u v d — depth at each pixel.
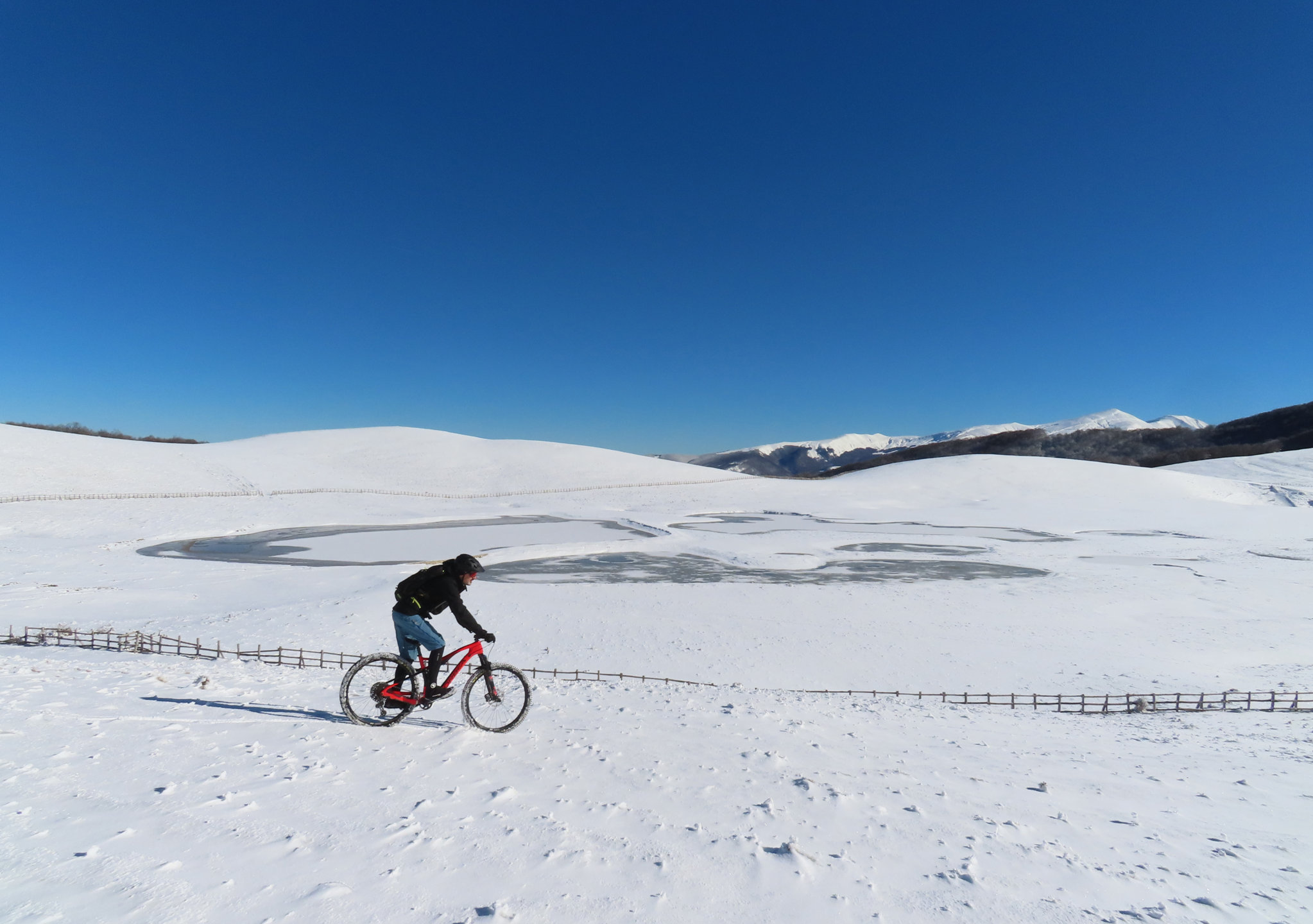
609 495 74.62
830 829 4.17
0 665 7.69
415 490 72.38
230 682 7.70
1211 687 17.53
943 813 4.70
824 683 17.47
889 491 78.88
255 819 3.66
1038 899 3.38
